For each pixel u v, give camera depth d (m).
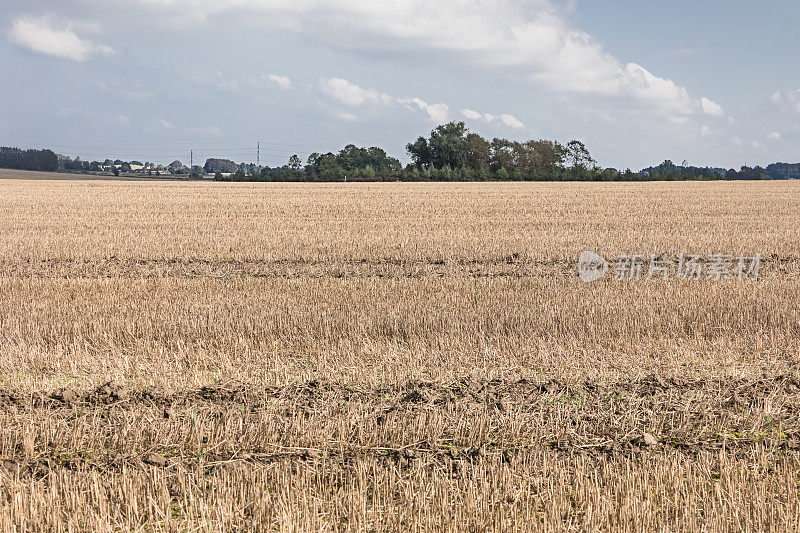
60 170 134.50
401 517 4.36
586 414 6.20
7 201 38.09
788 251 17.45
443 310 9.97
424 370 7.53
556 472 5.00
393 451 5.54
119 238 20.27
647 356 7.94
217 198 41.84
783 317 9.51
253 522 4.34
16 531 4.31
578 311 9.80
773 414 6.21
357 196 44.19
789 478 4.88
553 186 63.22
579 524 4.38
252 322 9.32
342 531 4.34
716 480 4.96
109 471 5.14
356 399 6.64
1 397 6.71
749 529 4.19
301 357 8.08
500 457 5.32
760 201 38.38
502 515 4.38
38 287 12.62
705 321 9.39
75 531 4.32
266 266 15.62
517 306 10.28
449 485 4.83
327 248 17.86
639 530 4.17
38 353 8.10
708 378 7.22
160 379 7.24
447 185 66.19
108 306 10.58
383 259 16.36
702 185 64.12
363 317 9.45
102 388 6.88
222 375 7.43
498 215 28.98
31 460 5.35
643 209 32.38
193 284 12.84
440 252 17.08
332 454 5.48
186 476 5.03
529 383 7.03
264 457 5.42
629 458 5.41
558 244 18.53
